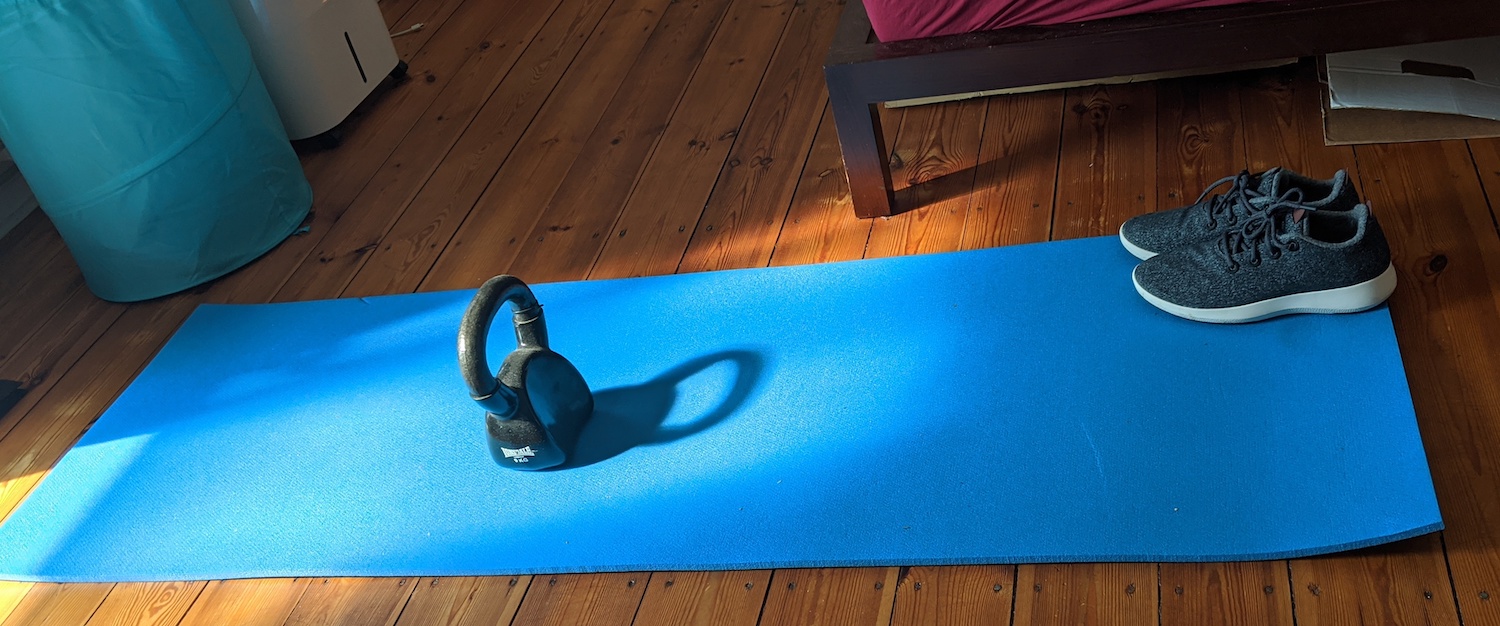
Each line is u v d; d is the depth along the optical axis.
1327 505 1.38
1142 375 1.62
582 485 1.65
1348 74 2.11
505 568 1.55
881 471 1.57
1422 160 1.94
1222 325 1.67
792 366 1.78
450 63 3.06
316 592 1.59
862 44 1.97
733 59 2.78
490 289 1.56
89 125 2.08
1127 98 2.29
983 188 2.13
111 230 2.22
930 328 1.80
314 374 2.00
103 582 1.67
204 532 1.70
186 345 2.15
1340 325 1.62
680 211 2.27
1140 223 1.82
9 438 2.03
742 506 1.56
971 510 1.48
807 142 2.40
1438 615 1.26
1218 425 1.52
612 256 2.17
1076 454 1.53
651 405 1.77
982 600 1.39
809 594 1.44
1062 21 1.88
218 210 2.30
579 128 2.63
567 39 3.05
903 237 2.05
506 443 1.64
